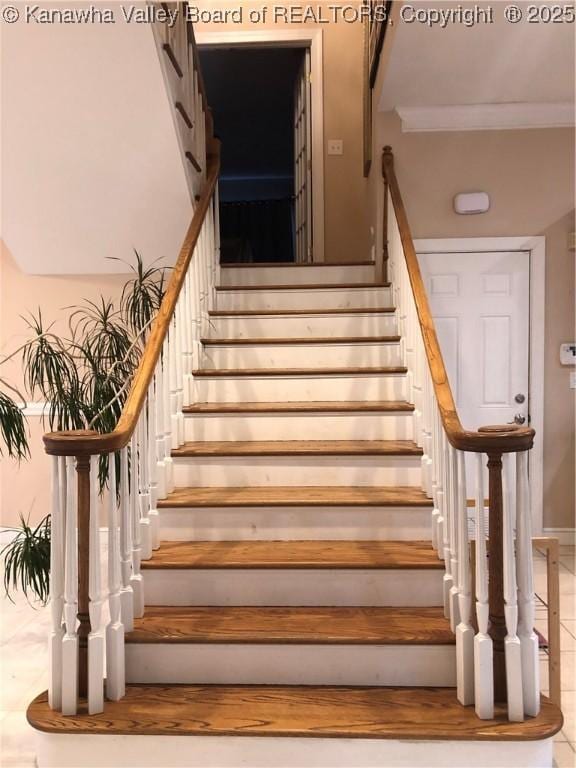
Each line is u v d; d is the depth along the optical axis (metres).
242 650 2.04
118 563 1.97
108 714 1.85
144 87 2.80
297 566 2.23
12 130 2.99
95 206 3.45
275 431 2.92
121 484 2.06
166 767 1.80
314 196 4.98
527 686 1.82
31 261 3.91
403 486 2.67
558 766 1.92
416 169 3.86
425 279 3.90
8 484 4.21
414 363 2.86
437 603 2.24
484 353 3.91
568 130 3.82
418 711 1.85
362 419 2.90
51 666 1.88
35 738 2.10
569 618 2.90
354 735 1.75
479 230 3.86
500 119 3.79
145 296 3.27
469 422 3.92
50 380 2.83
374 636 2.00
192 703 1.91
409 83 3.43
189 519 2.48
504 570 1.81
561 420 3.91
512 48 3.03
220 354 3.35
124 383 2.75
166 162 3.18
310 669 2.02
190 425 2.92
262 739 1.78
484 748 1.75
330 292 3.73
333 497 2.49
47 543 2.65
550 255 3.86
